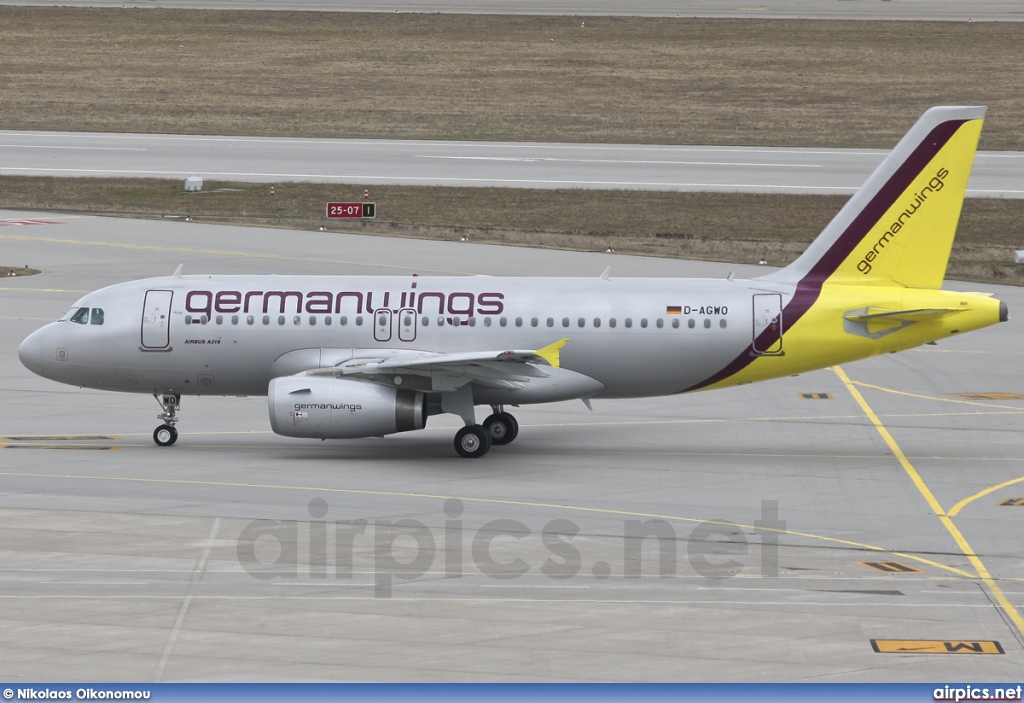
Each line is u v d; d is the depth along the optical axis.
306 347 166.25
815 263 164.50
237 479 146.38
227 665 87.62
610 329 163.88
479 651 90.50
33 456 158.38
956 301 159.75
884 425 183.00
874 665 88.69
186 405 195.00
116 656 89.12
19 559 111.88
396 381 157.12
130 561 111.50
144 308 168.50
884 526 128.50
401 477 148.75
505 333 164.88
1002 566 114.00
